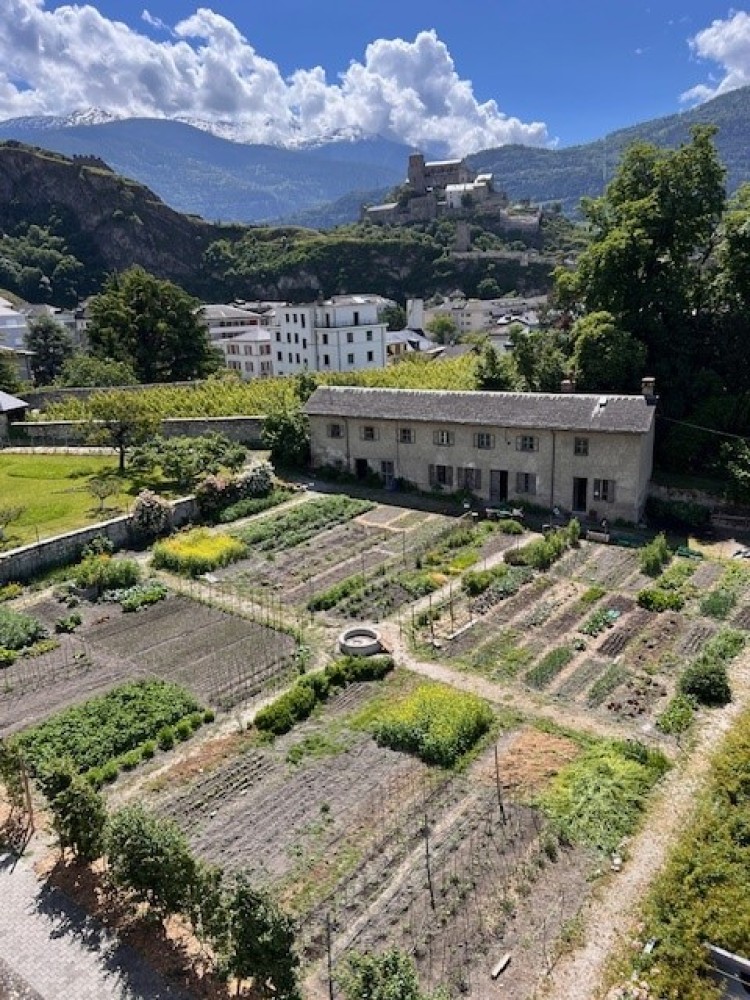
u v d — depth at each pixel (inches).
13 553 1296.8
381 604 1204.5
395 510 1669.5
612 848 685.9
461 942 593.9
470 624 1124.5
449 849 690.2
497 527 1530.5
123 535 1477.6
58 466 1987.0
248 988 549.0
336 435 1889.8
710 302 1931.6
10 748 747.4
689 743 839.1
